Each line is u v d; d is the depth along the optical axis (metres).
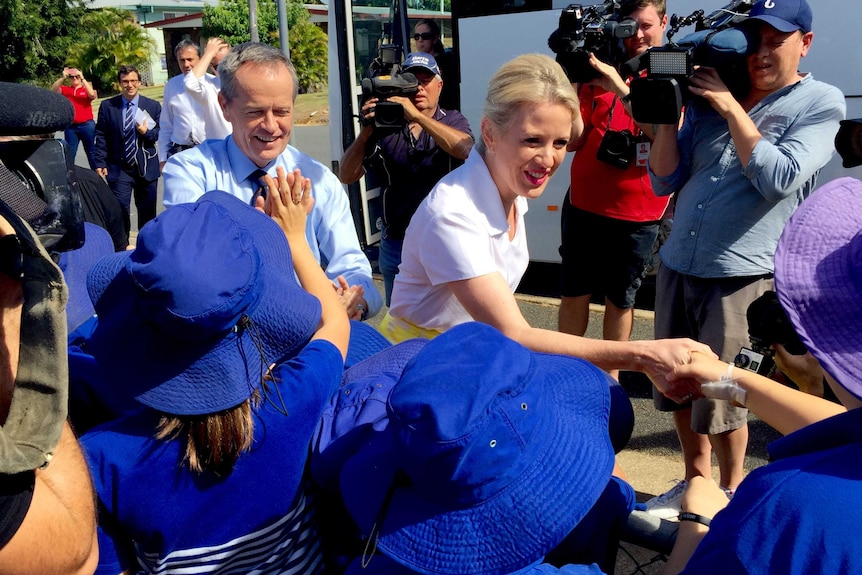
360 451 1.46
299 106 22.14
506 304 2.07
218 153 2.73
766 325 1.67
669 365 1.72
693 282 3.02
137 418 1.42
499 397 1.23
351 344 2.01
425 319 2.34
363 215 6.52
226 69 2.57
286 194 1.82
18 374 0.99
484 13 5.95
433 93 4.14
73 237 1.15
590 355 1.86
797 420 1.46
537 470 1.26
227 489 1.37
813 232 1.17
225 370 1.33
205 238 1.31
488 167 2.18
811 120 2.79
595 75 3.57
